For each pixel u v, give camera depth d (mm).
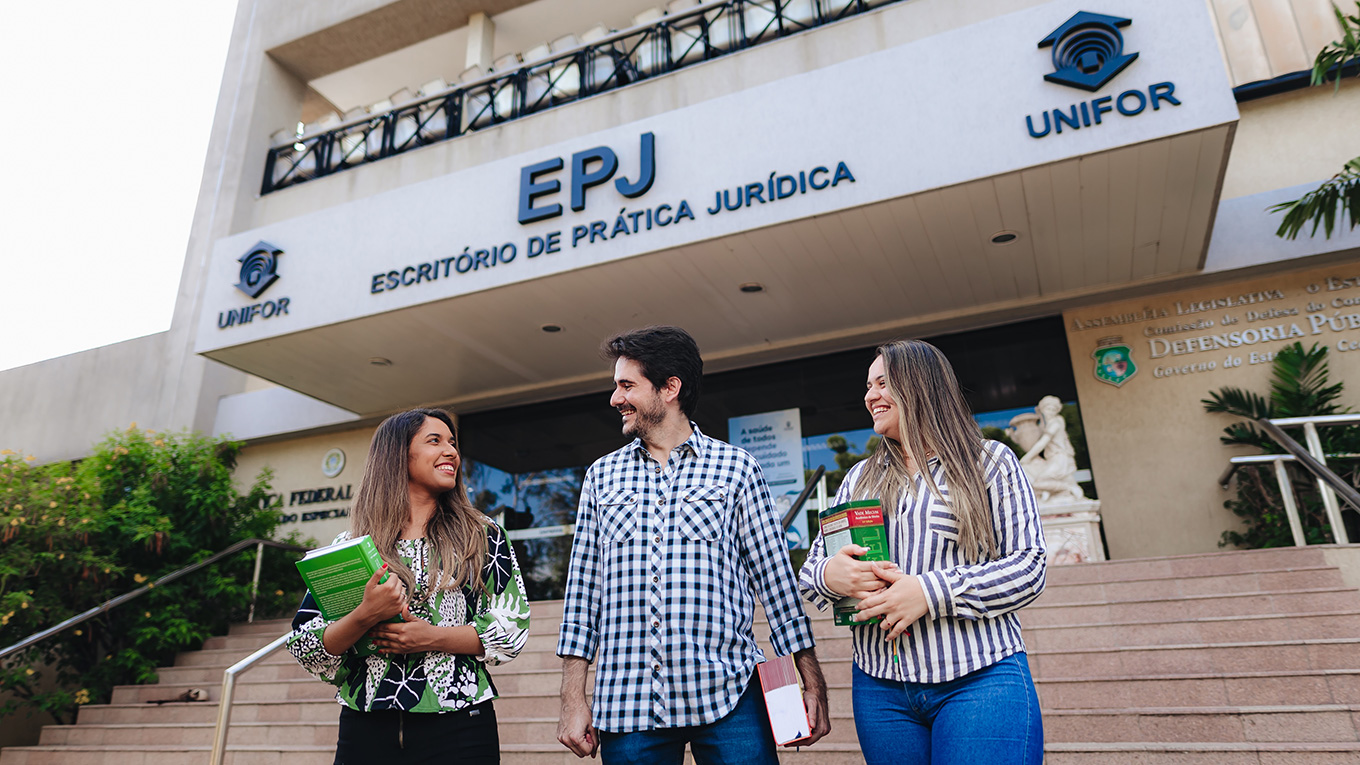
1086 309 7508
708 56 7953
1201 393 6977
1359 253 6676
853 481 2189
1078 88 5477
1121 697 3812
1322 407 6395
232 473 10875
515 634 2207
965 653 1828
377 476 2260
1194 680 3736
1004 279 7113
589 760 3963
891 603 1792
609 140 6836
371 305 7359
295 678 6461
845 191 5938
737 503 2326
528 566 9117
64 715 7156
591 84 8539
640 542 2240
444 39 11477
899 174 5820
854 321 7895
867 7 7441
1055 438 6992
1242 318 7000
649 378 2418
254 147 10664
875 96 6039
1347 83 7352
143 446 8469
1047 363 7578
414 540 2236
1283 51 7551
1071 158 5391
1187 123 5117
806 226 6145
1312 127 7348
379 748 2014
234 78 11578
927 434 2037
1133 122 5258
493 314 7418
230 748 4844
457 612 2178
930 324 7812
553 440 9484
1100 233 6340
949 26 6934
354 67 12219
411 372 8812
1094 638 4398
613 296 7188
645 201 6559
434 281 7168
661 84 7914
